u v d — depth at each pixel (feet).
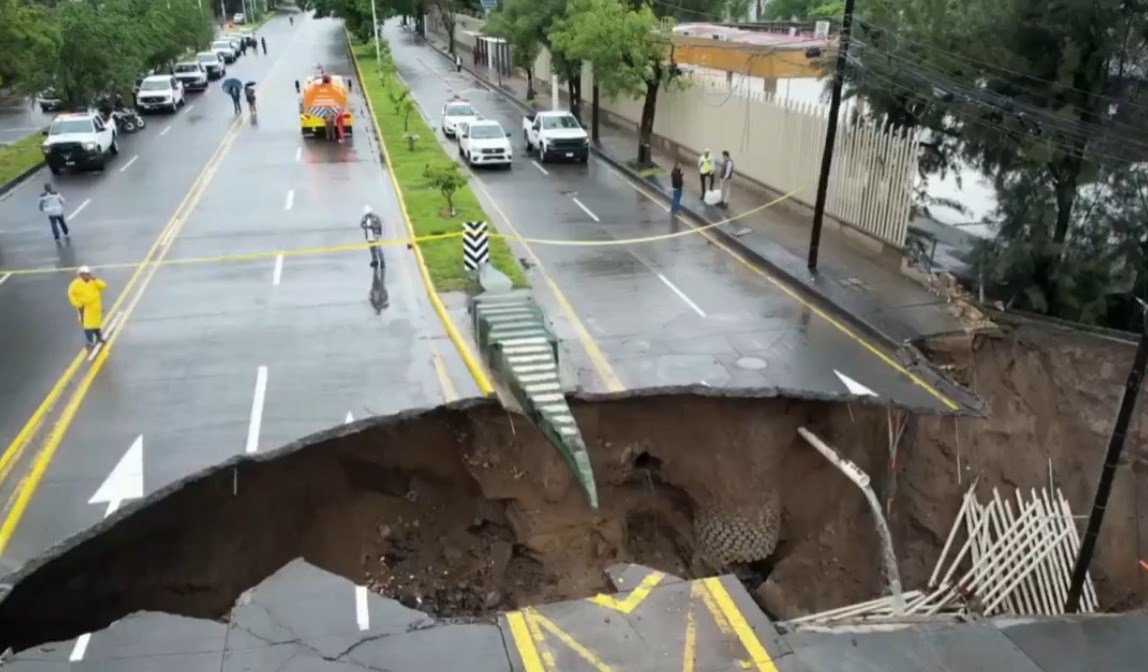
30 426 43.96
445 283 62.95
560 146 107.14
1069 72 50.62
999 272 55.06
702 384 47.44
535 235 77.30
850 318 56.65
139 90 148.97
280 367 50.37
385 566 46.80
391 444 45.57
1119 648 29.01
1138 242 52.24
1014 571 43.01
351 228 78.48
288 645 28.09
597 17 96.63
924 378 49.37
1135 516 43.52
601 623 29.35
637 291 62.95
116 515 36.81
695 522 50.06
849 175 73.05
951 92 54.65
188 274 66.59
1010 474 46.91
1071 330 50.78
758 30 123.44
